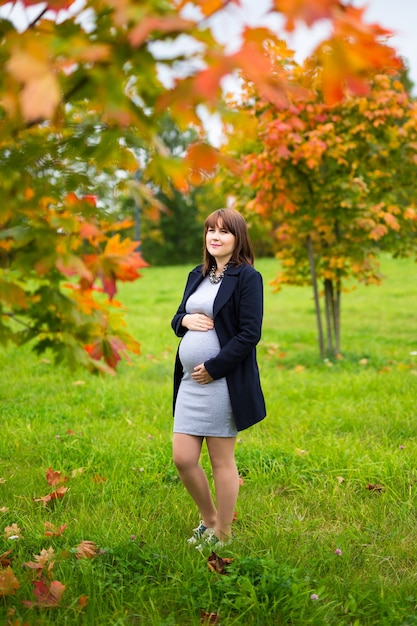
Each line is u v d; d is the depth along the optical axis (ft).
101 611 7.49
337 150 21.86
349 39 3.44
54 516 10.44
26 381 20.34
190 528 9.98
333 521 10.36
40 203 6.09
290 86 3.88
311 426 15.30
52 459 13.03
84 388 19.49
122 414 16.52
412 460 12.62
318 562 8.75
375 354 25.18
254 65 3.47
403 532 9.77
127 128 5.24
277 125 19.92
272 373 22.24
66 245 6.32
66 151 5.57
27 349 25.20
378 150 23.02
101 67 4.34
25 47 3.62
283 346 28.58
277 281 27.53
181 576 8.28
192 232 162.91
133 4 3.69
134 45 3.46
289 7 3.18
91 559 8.62
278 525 10.06
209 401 8.93
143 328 32.96
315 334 32.04
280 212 24.29
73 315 7.29
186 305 9.59
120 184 5.88
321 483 11.71
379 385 19.06
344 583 8.16
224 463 9.21
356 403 17.06
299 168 22.76
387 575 8.59
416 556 9.02
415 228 24.48
